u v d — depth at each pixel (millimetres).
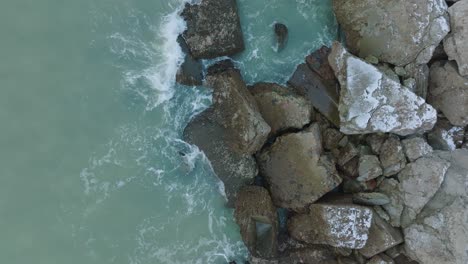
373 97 24844
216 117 25969
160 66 26672
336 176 25578
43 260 25062
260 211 25000
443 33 25328
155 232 26359
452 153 26031
